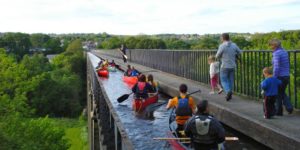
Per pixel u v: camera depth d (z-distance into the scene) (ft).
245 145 36.68
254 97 51.34
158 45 381.40
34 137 118.83
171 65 102.68
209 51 69.41
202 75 74.33
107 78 111.65
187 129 27.78
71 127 255.50
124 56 173.78
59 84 334.24
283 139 30.94
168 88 73.31
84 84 459.32
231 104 47.26
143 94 56.13
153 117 53.47
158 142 39.68
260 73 49.24
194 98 55.77
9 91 150.30
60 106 324.39
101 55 312.50
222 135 26.81
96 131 91.35
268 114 37.32
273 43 38.11
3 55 154.92
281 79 37.73
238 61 56.95
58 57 517.14
